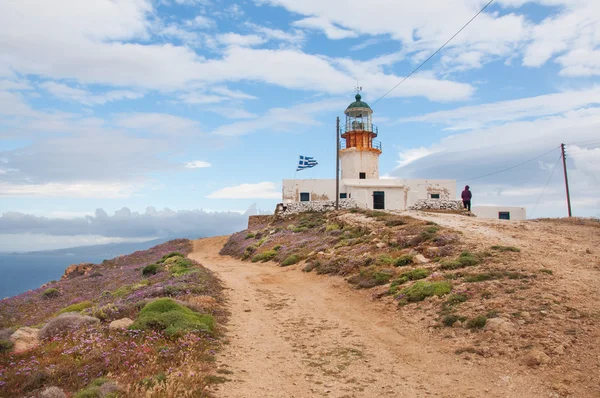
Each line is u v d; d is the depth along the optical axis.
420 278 17.02
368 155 57.56
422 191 53.78
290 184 53.56
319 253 27.72
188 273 23.05
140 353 9.55
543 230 23.88
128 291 22.77
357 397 8.37
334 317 15.12
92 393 7.30
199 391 7.99
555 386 7.97
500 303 12.20
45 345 10.55
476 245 19.81
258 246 39.81
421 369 9.72
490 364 9.30
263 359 10.68
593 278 13.59
